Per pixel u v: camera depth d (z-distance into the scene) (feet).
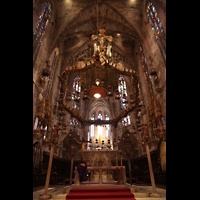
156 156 57.67
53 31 65.16
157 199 21.80
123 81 100.42
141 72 76.64
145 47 64.54
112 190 25.08
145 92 71.00
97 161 84.43
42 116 48.08
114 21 71.05
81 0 67.10
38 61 50.83
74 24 69.67
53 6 64.13
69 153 87.40
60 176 72.02
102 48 39.17
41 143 53.88
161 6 48.44
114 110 105.40
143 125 29.86
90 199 21.35
